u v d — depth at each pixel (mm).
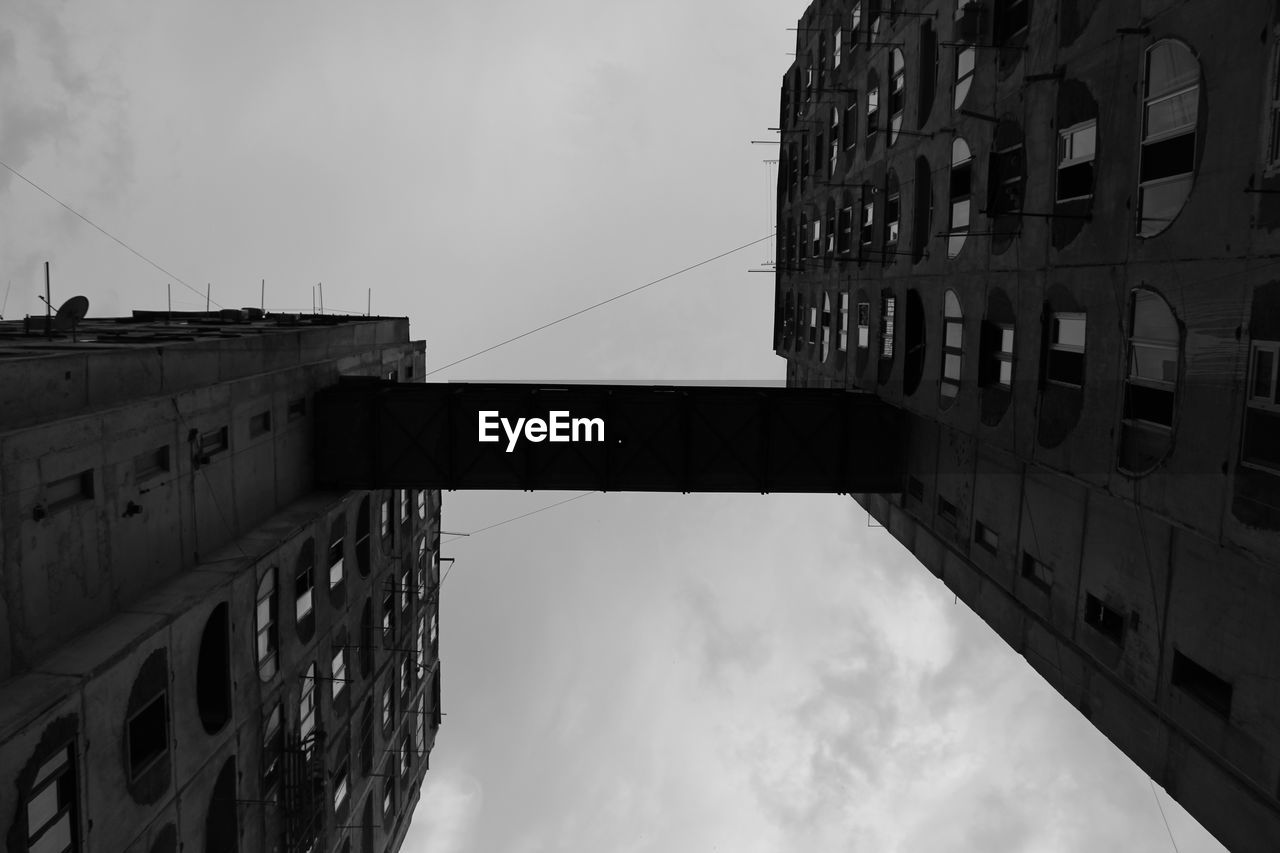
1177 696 13195
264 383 21766
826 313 33875
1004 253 17141
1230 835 12359
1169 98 11820
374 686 29828
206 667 17719
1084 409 14188
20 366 13789
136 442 16031
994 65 17516
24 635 13023
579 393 25312
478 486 25406
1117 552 14734
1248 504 10406
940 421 20828
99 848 13367
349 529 26047
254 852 19141
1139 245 12492
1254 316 10211
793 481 25672
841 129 31422
